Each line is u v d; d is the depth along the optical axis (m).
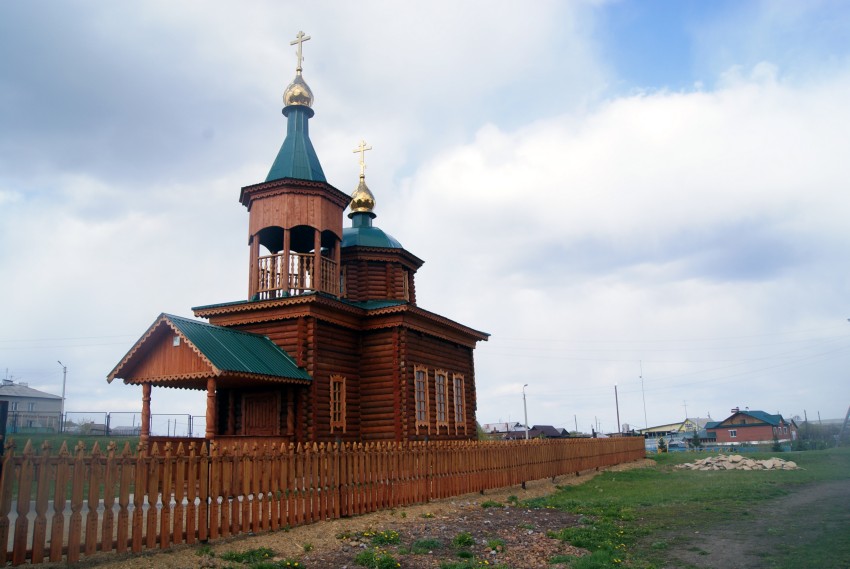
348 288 30.53
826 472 30.08
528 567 10.87
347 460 15.62
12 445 9.09
